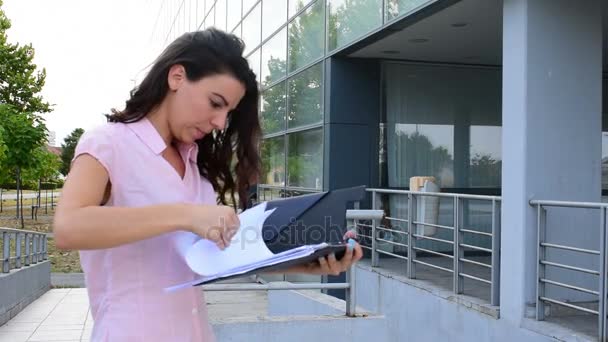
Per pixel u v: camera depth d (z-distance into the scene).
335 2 8.91
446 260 8.55
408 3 6.75
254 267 1.35
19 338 7.17
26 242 9.69
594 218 5.47
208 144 1.81
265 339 4.90
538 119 5.34
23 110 35.94
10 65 35.72
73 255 17.39
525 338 5.05
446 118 9.45
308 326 4.96
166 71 1.50
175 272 1.49
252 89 1.77
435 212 8.64
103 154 1.41
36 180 32.81
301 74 10.37
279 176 11.56
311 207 1.66
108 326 1.45
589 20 5.46
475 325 5.70
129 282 1.46
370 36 7.79
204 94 1.48
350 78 9.16
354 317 5.01
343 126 9.12
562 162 5.38
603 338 4.38
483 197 5.75
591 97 5.46
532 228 5.26
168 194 1.47
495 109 9.60
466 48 8.49
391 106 9.28
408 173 9.30
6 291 8.09
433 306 6.39
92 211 1.31
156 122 1.53
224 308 10.19
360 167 9.16
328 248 1.49
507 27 5.58
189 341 1.50
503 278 5.41
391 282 7.34
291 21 10.95
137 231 1.30
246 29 14.39
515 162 5.39
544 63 5.37
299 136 10.43
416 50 8.64
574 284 5.47
